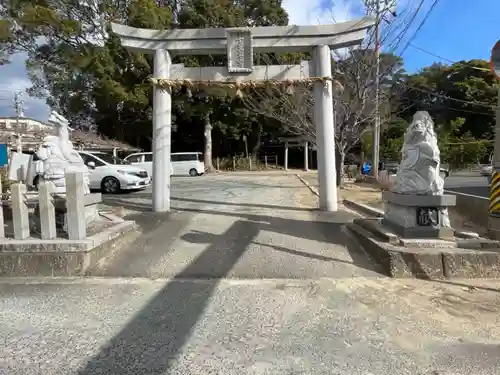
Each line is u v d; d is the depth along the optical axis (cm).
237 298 434
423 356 310
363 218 773
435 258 504
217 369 290
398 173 597
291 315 389
